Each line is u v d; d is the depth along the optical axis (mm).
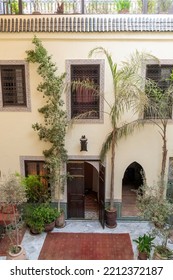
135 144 8258
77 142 8297
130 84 7086
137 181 11180
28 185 8211
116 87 7223
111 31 7387
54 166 7871
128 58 7602
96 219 8898
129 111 7980
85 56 7656
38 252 7305
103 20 7414
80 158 8422
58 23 7430
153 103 7391
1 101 8062
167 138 8156
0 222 7629
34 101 8008
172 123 8031
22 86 7996
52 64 7480
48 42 7590
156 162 8391
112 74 7301
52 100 7707
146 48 7543
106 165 8414
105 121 8109
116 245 7602
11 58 7719
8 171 8594
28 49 7648
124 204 9664
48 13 7566
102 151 8148
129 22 7383
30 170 8695
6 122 8219
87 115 8133
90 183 10711
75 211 8859
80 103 8117
